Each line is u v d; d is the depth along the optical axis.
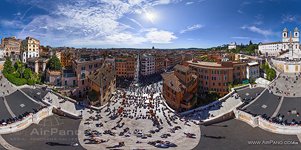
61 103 121.38
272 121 92.31
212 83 134.00
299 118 93.06
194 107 121.19
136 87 183.75
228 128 96.00
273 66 171.62
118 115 113.25
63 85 145.62
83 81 144.62
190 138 87.06
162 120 106.75
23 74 150.00
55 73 150.38
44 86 140.25
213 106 117.81
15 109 104.75
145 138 87.19
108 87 141.50
